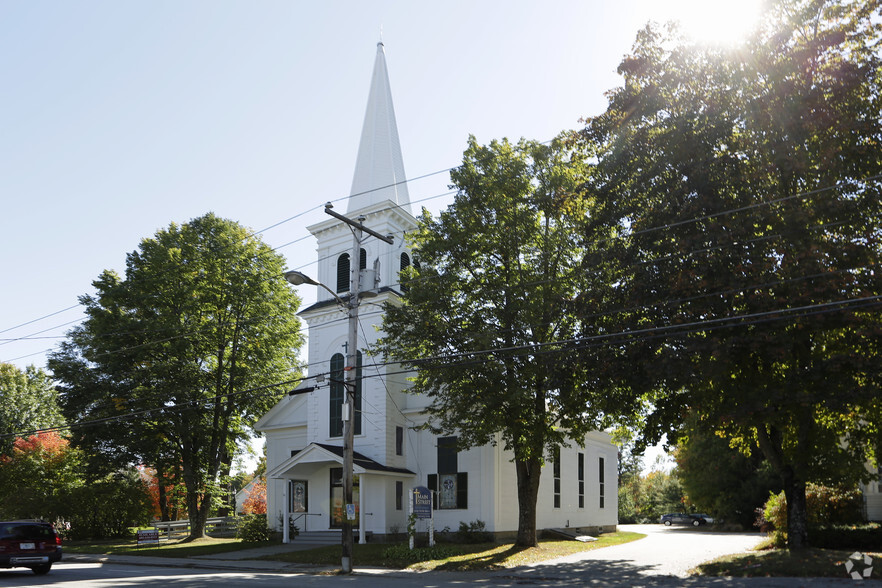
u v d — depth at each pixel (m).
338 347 37.44
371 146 39.19
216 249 39.91
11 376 59.69
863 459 22.89
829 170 19.00
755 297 18.58
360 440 35.34
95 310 39.62
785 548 24.86
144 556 32.19
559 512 37.81
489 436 29.41
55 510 45.38
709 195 20.20
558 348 23.59
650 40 22.88
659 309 20.56
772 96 19.64
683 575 20.48
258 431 40.44
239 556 29.73
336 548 30.03
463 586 18.77
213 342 39.41
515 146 28.06
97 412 38.28
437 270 28.19
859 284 18.41
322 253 39.75
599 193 23.03
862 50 20.17
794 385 18.86
